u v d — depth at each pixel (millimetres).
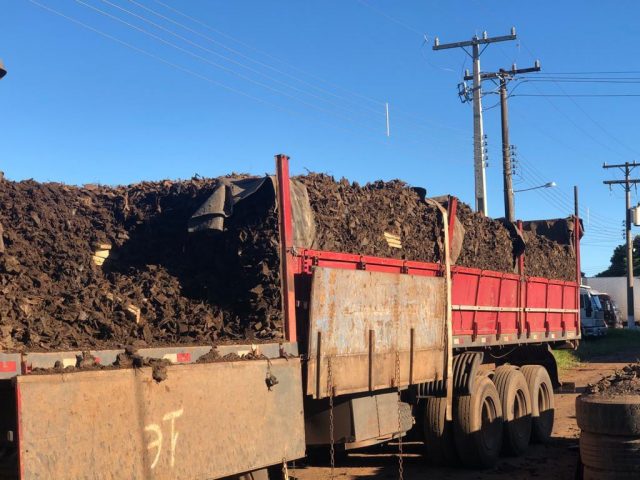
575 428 12828
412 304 7781
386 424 7332
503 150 30500
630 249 53531
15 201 6613
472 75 29469
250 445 5305
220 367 5109
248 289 6535
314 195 7328
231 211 6789
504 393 10273
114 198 7488
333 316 6430
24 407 3740
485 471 9391
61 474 3893
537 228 15297
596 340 37781
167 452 4574
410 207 9141
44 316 5316
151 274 6770
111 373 4262
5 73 4711
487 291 10766
